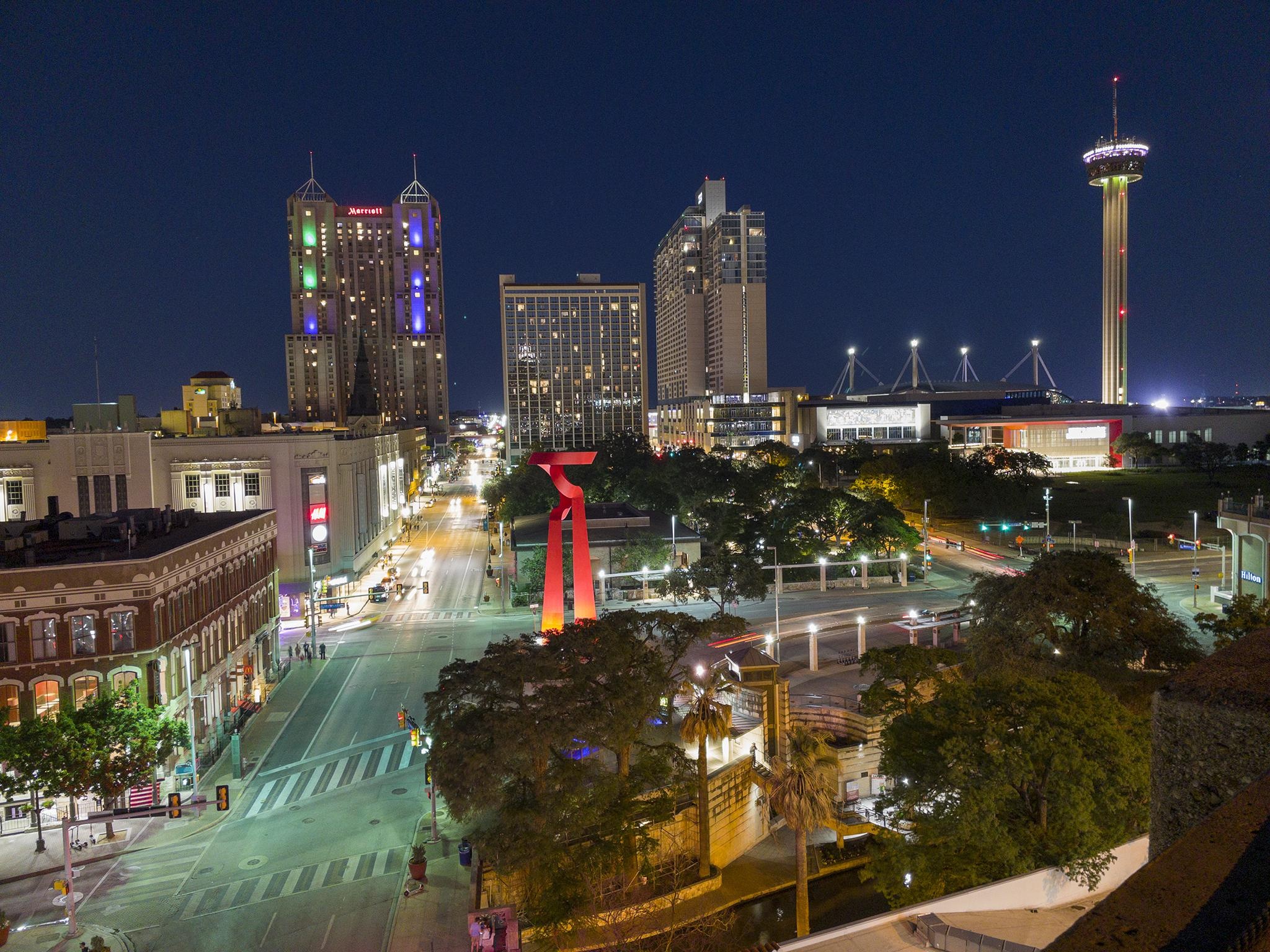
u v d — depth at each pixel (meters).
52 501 73.75
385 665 81.88
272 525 80.00
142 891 43.38
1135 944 6.41
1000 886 29.66
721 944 40.66
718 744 55.41
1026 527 135.38
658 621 50.22
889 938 26.09
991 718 39.28
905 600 100.38
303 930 39.72
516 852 37.25
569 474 188.50
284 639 92.44
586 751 50.28
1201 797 12.69
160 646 54.34
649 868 43.53
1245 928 6.18
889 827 45.78
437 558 142.88
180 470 107.06
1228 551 121.94
